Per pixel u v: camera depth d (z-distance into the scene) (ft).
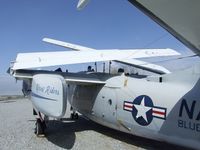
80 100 37.91
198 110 22.48
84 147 28.63
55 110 28.89
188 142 23.26
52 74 32.91
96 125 38.88
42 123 33.19
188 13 15.11
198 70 23.56
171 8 15.05
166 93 25.38
